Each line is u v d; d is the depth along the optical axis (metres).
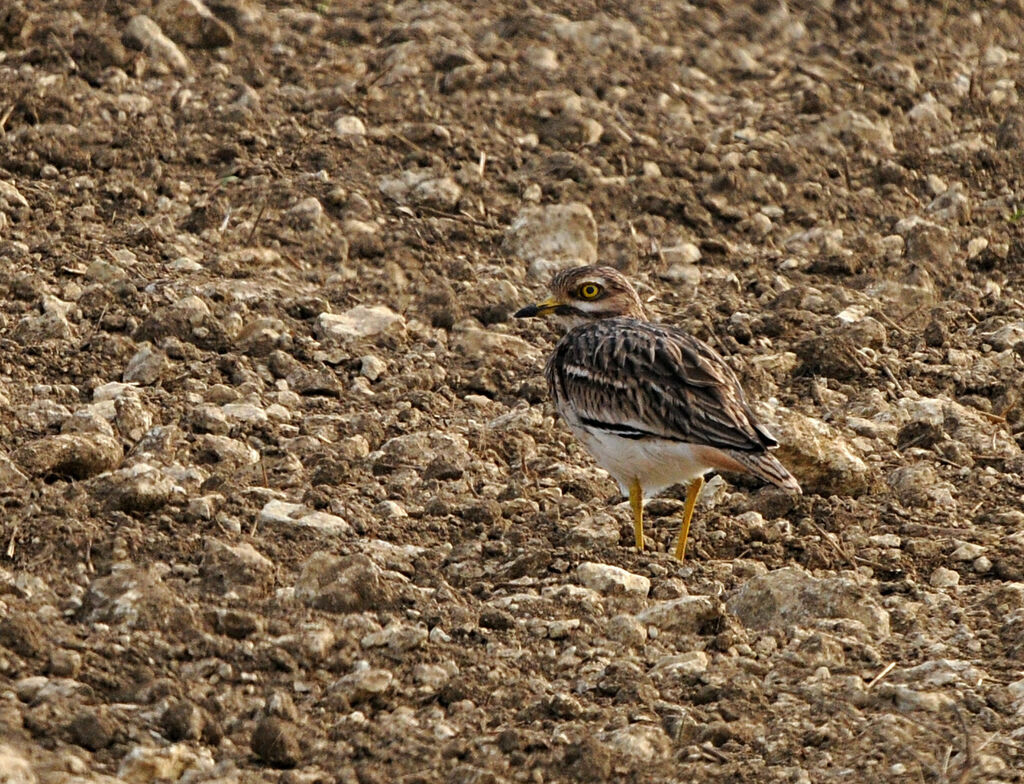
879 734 8.50
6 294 13.44
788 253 16.16
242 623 9.06
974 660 9.45
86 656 8.59
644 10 20.67
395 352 13.57
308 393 12.74
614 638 9.52
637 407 10.47
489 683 8.97
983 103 19.34
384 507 10.88
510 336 13.98
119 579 9.23
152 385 12.41
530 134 17.42
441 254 15.29
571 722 8.62
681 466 10.44
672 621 9.66
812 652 9.38
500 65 18.47
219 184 15.70
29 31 17.61
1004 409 13.32
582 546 10.66
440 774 8.14
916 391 13.60
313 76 18.00
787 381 13.55
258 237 15.02
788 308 14.81
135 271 14.07
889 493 11.79
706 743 8.47
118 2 18.39
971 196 17.45
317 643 8.99
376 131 16.92
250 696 8.59
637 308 12.34
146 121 16.52
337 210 15.62
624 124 17.80
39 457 10.66
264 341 13.23
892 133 18.42
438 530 10.72
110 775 7.79
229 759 8.10
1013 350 14.33
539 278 15.14
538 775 8.16
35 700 8.15
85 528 9.86
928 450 12.50
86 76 17.11
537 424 12.48
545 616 9.68
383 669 8.91
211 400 12.34
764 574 10.12
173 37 18.09
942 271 15.99
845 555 10.82
